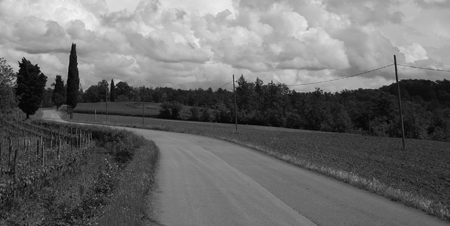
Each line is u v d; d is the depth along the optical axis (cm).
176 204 991
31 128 4828
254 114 10756
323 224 810
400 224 816
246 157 2173
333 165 2309
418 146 4441
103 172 1082
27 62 6838
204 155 2284
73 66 9369
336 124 9988
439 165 2759
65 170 1850
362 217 870
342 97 15575
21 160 1752
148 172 1501
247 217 863
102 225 699
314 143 4222
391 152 3616
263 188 1226
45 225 796
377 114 9506
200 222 821
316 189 1210
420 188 1756
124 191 962
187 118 10981
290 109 12031
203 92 17612
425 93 15050
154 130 5509
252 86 13188
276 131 6625
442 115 9200
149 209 931
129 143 2786
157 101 18375
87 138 3453
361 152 3422
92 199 848
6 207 1093
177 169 1672
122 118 9494
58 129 4938
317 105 10681
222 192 1156
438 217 878
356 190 1198
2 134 2839
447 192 1681
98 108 13125
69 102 9331
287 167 1748
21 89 6662
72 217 754
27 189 1309
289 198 1071
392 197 1074
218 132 4969
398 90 3969
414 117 8550
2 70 2706
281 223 816
